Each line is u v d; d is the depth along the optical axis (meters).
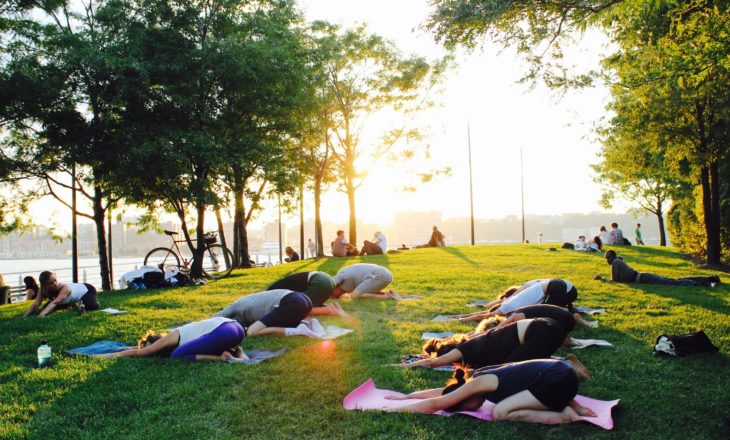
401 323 8.72
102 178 17.44
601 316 9.23
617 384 5.52
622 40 10.99
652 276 13.76
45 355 6.49
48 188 19.44
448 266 19.48
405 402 5.02
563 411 4.59
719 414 4.74
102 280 19.72
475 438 4.27
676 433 4.36
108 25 16.81
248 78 17.14
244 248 27.39
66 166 17.28
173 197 16.92
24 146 17.45
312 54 28.38
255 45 17.05
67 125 16.22
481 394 4.79
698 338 6.66
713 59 7.20
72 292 10.59
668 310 9.79
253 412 4.86
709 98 16.19
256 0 19.41
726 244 20.27
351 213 34.16
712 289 12.56
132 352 6.79
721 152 18.39
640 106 18.11
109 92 16.16
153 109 16.59
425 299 11.28
